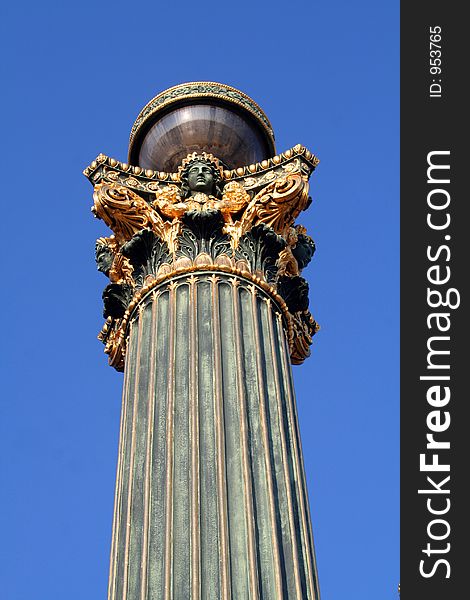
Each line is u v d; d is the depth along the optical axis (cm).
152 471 2000
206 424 2036
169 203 2422
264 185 2466
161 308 2266
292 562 1880
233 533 1884
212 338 2167
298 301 2469
